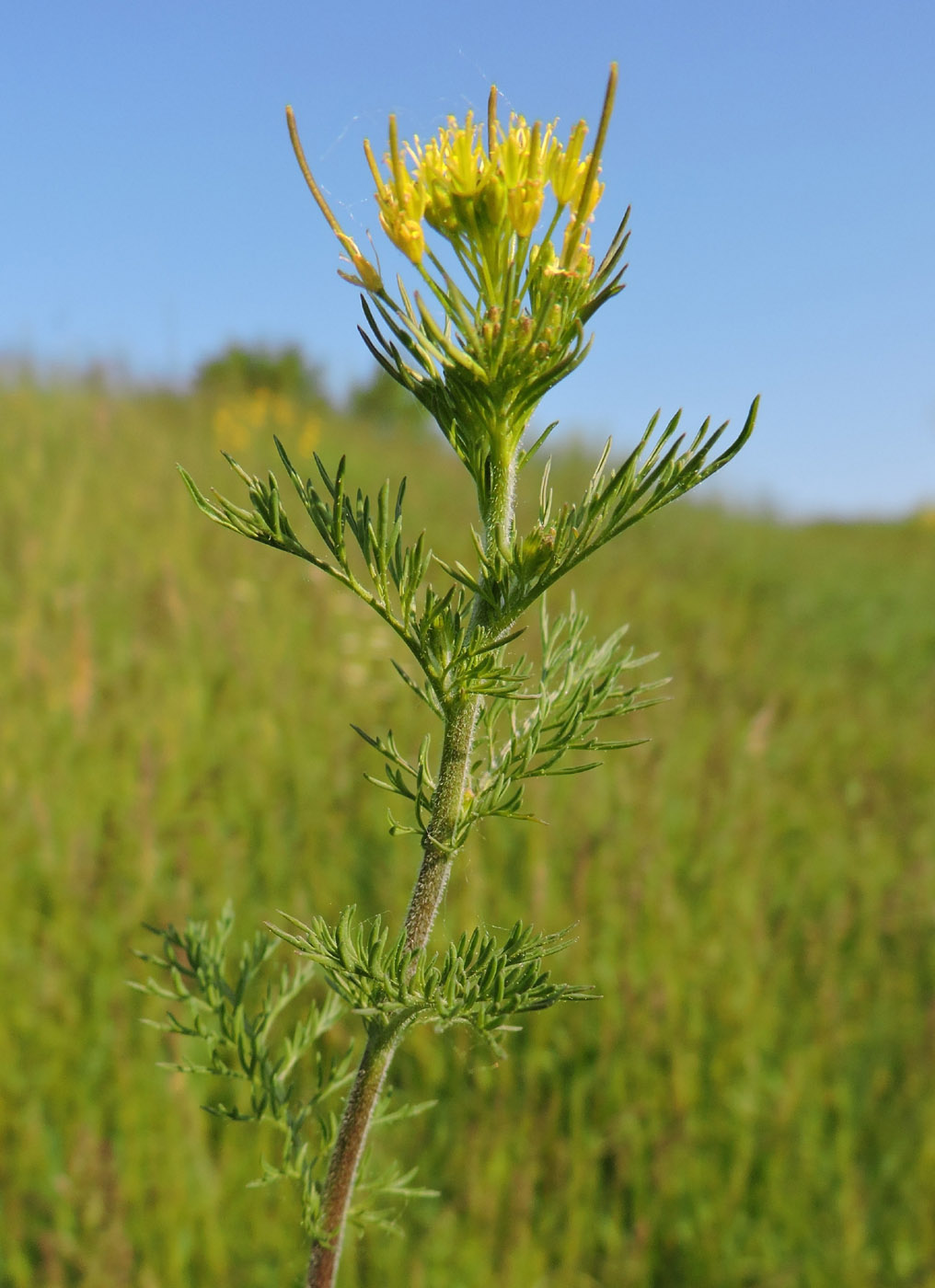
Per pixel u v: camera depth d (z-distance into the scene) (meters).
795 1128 3.15
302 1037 1.84
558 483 10.25
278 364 14.69
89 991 3.26
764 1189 3.03
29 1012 3.13
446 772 1.35
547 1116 3.07
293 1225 2.76
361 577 6.41
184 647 5.29
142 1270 2.63
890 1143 3.16
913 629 9.09
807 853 4.51
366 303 1.26
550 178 1.22
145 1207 2.76
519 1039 3.34
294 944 1.25
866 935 3.90
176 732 4.47
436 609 1.25
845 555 12.04
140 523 6.93
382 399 13.29
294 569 6.55
